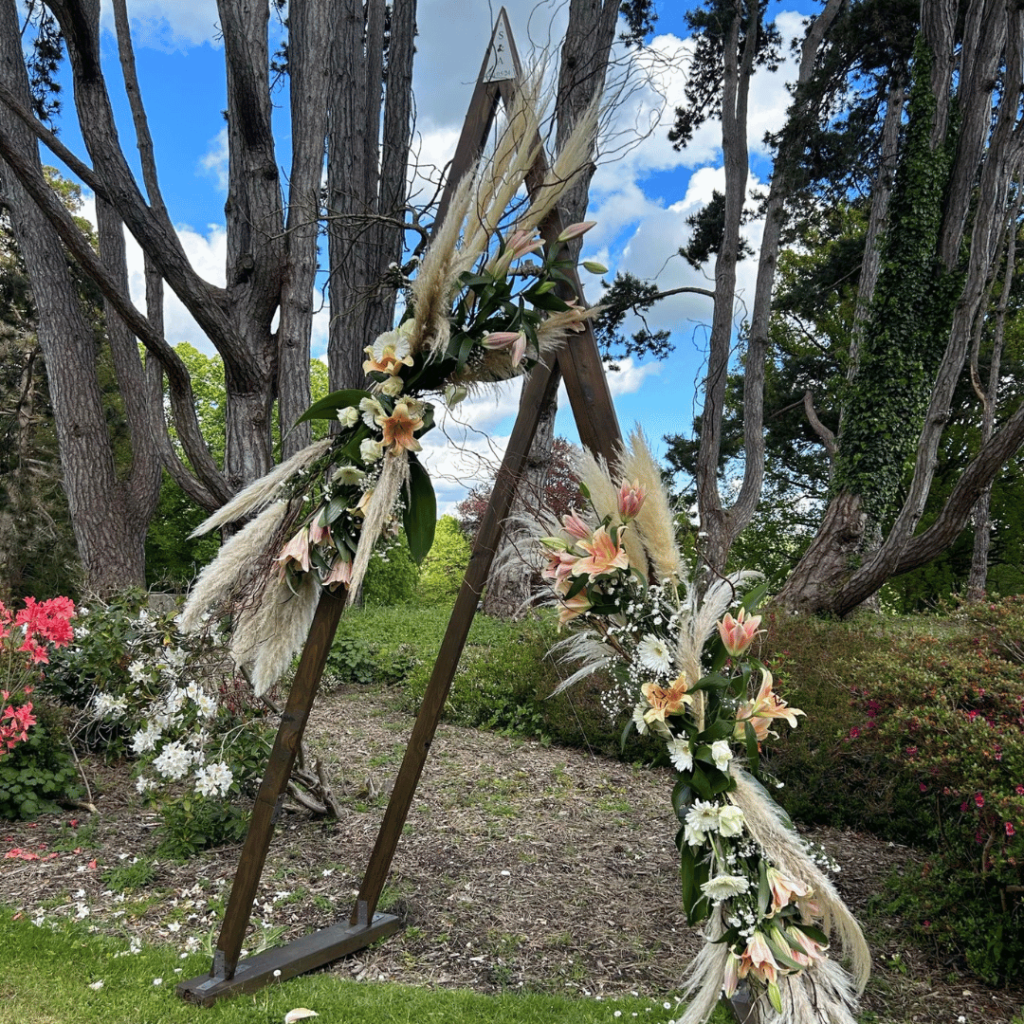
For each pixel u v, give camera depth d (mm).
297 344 9602
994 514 19922
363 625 9992
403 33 11922
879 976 2789
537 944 2943
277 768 2482
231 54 8711
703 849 2068
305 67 9492
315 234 9586
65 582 15875
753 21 15211
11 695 4250
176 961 2660
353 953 2834
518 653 6898
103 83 7559
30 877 3414
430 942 2934
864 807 4336
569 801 4680
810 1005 1941
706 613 2090
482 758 5570
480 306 2326
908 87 15398
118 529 10383
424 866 3639
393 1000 2441
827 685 5090
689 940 3008
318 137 9555
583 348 2463
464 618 2766
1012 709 3025
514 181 2338
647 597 2121
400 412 2348
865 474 12609
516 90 2338
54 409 10242
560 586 2170
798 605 12375
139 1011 2307
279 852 3762
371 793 4547
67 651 5234
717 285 14594
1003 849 2658
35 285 9992
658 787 5035
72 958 2646
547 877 3566
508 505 2639
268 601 2465
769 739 4578
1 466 16328
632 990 2637
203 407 23469
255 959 2605
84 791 4516
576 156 2270
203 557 22094
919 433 13008
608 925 3115
